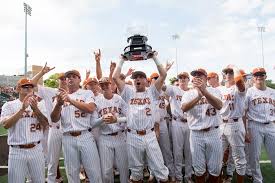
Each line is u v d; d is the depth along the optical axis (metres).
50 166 6.50
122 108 5.93
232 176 7.10
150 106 5.40
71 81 5.56
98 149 5.91
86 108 5.25
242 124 6.26
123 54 5.39
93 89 6.49
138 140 5.30
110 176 5.76
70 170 5.36
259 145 6.02
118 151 5.73
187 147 6.74
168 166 7.03
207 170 5.66
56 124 6.48
